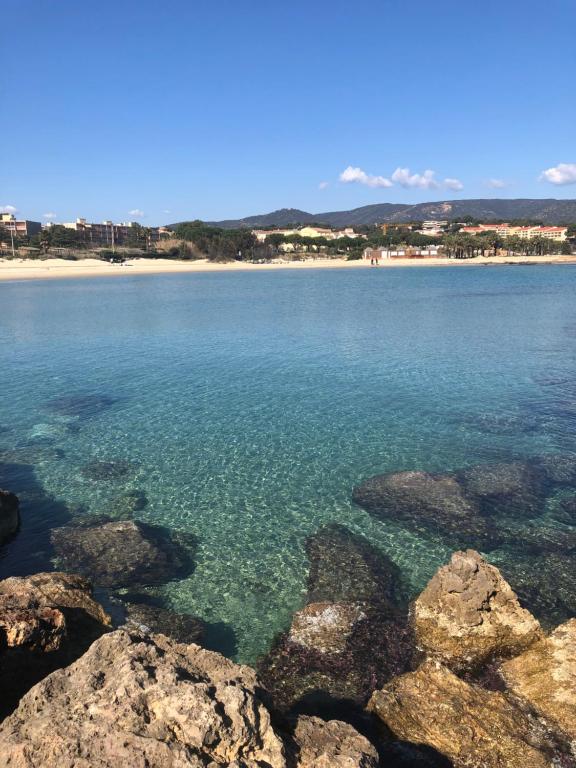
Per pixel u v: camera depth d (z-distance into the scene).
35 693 5.70
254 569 12.99
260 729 5.53
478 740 7.50
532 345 38.66
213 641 10.62
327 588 12.15
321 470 18.36
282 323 50.75
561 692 8.23
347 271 153.12
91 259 165.25
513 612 10.07
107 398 26.91
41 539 14.30
